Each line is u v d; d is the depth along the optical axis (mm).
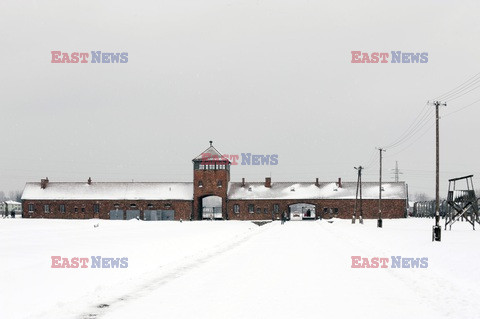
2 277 15312
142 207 102750
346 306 11836
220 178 103062
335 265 20203
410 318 10594
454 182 46375
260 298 12875
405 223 68938
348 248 28906
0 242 30391
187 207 102250
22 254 22234
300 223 81688
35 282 14945
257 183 106250
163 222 80812
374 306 11844
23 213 104375
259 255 24719
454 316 10789
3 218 103750
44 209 104188
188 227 59875
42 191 105250
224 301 12484
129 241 31875
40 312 11312
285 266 19891
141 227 59188
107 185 105750
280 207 103250
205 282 15695
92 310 11547
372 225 65625
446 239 31656
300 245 31484
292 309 11484
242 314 10969
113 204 103312
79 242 30562
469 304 12148
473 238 32500
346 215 102625
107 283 15648
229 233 45844
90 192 104688
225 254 25406
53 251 23953
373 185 104250
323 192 104250
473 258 20312
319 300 12594
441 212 78312
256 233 48094
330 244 32188
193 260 22469
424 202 93750
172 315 10914
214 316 10789
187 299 12805
